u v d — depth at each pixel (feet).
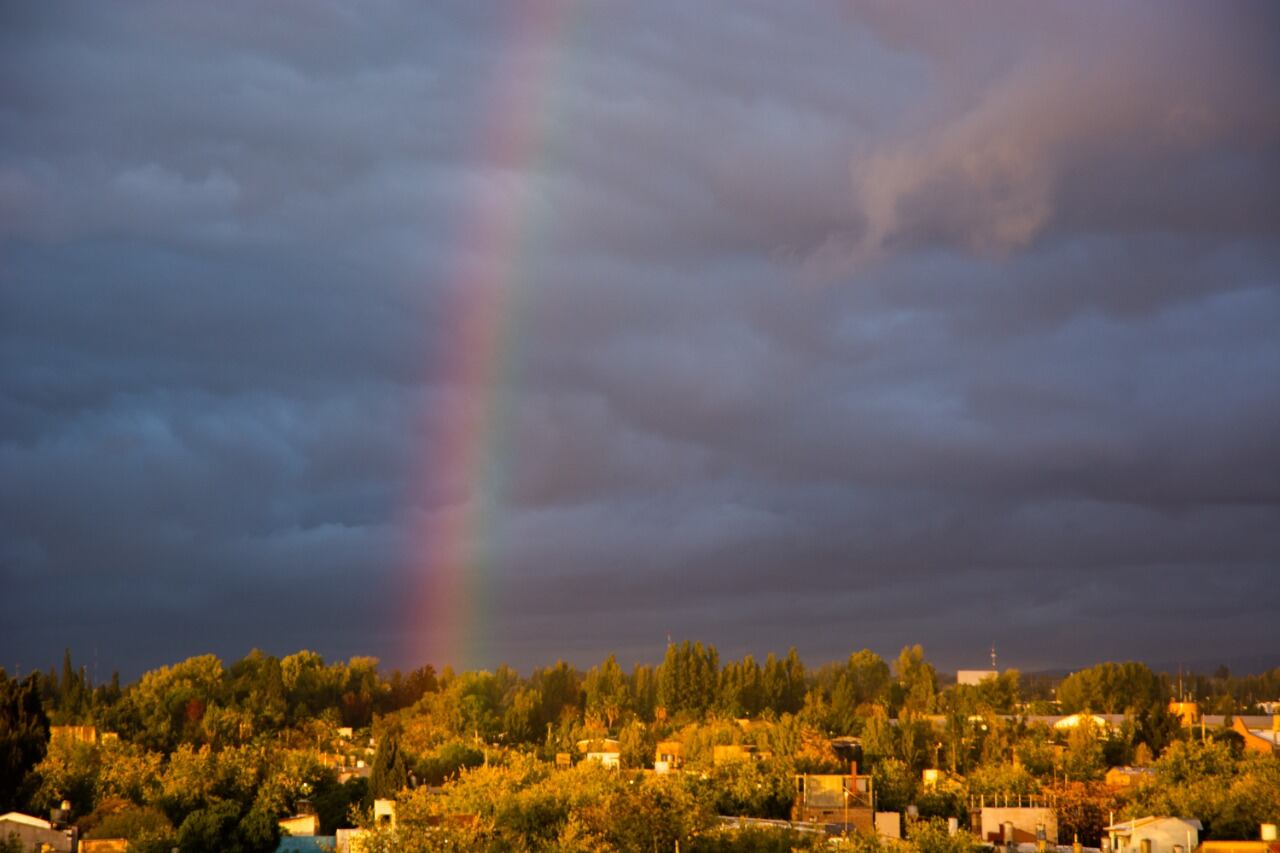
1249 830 325.62
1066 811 369.50
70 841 296.71
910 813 371.35
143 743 551.18
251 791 365.81
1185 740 557.74
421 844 267.80
